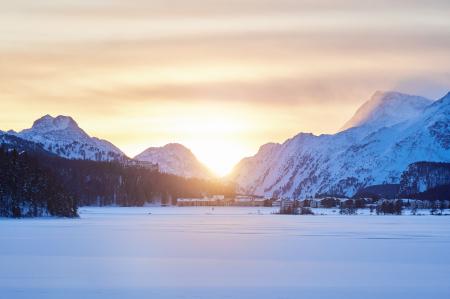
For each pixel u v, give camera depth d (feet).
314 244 492.95
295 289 273.54
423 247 464.65
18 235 552.82
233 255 405.18
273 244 491.31
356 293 264.93
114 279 296.51
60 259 372.17
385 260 379.35
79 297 252.21
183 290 269.03
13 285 277.44
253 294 260.83
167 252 419.95
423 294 263.08
